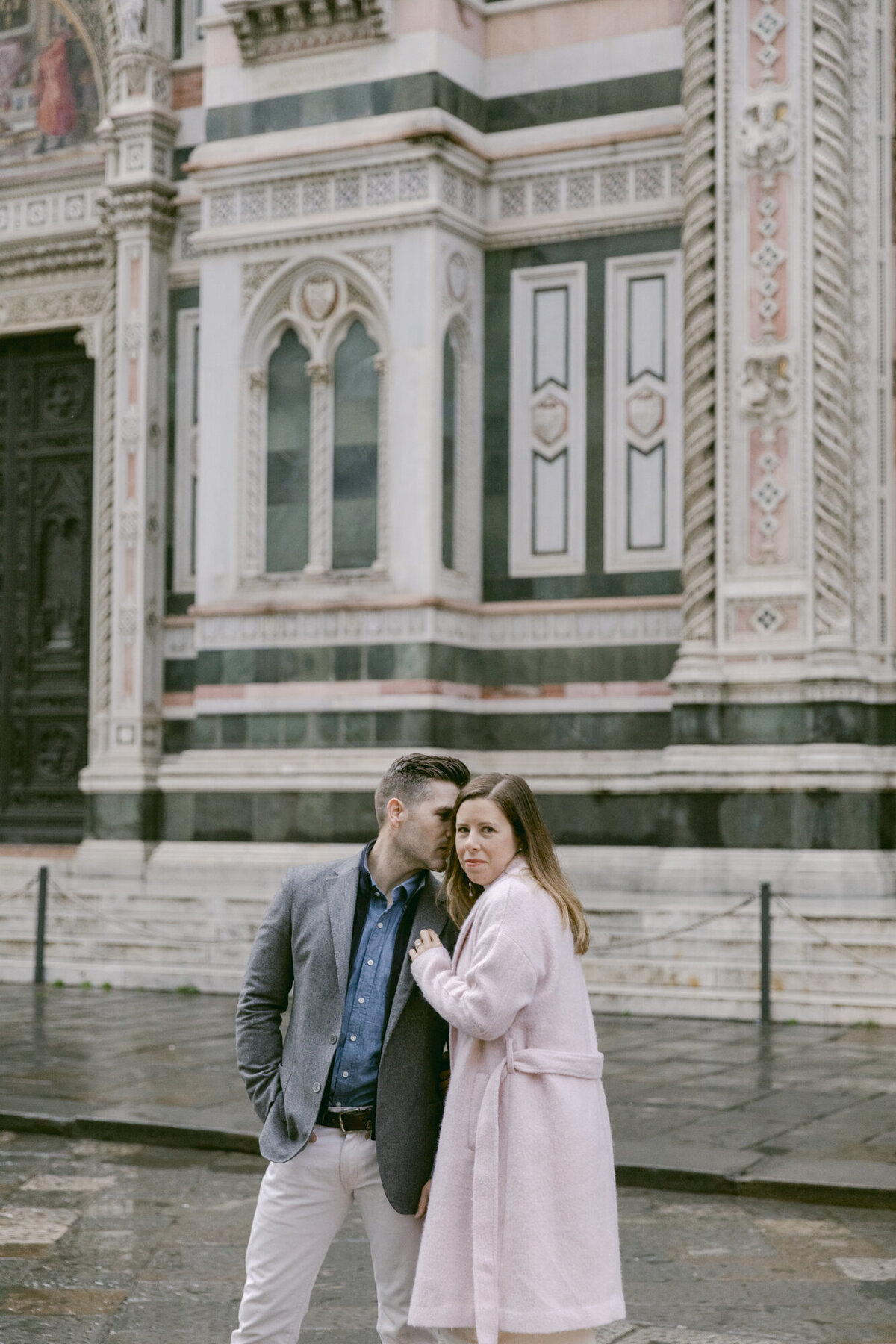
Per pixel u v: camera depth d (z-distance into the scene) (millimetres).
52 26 17328
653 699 14195
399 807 3818
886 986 11242
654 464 14336
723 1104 8203
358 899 3861
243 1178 6969
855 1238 6008
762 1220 6273
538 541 14703
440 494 14297
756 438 13406
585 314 14594
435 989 3562
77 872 15719
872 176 13477
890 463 13477
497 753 14719
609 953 12164
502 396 14859
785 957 11672
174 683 16000
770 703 13141
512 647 14711
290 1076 3779
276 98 14953
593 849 14164
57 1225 6188
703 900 12797
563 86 14695
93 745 16188
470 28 14773
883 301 13500
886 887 12711
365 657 14359
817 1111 8031
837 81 13383
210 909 13797
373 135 14398
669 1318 5113
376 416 14539
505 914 3555
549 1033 3564
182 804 14969
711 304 13617
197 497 15750
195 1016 11453
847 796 12773
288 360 14984
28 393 17422
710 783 13055
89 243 16875
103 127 16203
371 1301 5328
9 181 17391
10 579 17328
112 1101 8258
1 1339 4863
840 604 13109
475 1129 3541
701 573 13477
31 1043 10164
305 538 14828
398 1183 3664
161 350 16172
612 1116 7906
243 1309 3781
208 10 15258
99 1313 5125
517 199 14867
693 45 13750
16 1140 7754
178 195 16141
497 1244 3451
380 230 14438
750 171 13508
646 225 14359
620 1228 6164
